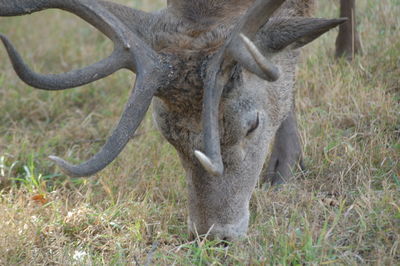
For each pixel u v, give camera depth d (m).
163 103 13.45
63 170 11.59
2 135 21.06
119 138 12.31
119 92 23.38
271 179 17.23
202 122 12.66
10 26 28.53
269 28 13.48
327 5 24.52
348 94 19.16
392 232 13.62
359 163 16.55
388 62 20.25
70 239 15.52
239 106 13.30
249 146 14.02
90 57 26.00
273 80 11.67
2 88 23.62
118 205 16.30
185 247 14.15
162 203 16.55
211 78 12.64
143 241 14.94
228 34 13.37
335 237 13.84
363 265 12.87
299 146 17.44
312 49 21.95
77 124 21.53
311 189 16.47
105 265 13.97
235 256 13.37
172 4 14.52
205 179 13.70
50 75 12.14
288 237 13.70
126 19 13.90
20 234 15.25
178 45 13.32
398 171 16.08
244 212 14.27
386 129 17.69
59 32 28.16
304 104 19.56
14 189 17.72
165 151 18.44
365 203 14.55
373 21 22.72
